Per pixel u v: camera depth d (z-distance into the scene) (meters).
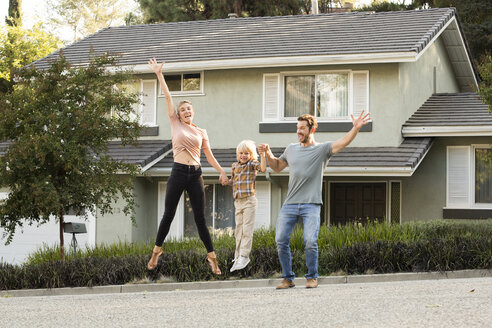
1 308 8.02
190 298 8.14
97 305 7.84
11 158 11.91
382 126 17.39
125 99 12.66
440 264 10.79
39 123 12.28
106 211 13.19
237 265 10.27
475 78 23.75
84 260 11.86
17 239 18.30
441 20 19.06
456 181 17.48
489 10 29.14
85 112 12.30
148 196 18.22
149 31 22.45
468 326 5.36
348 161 16.41
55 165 12.20
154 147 18.22
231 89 18.67
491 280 8.91
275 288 8.90
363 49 17.16
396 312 6.12
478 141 17.36
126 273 11.36
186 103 8.45
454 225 13.79
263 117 18.34
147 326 6.02
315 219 8.41
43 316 6.98
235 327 5.75
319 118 17.89
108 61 13.06
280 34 19.86
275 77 18.27
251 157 10.29
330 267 11.23
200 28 21.95
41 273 11.43
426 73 19.94
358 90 17.62
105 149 12.84
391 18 20.00
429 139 17.52
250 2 33.88
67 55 21.03
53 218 17.92
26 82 12.76
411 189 17.70
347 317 5.97
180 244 13.54
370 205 17.92
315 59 17.30
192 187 8.37
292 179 8.53
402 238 12.30
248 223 10.27
